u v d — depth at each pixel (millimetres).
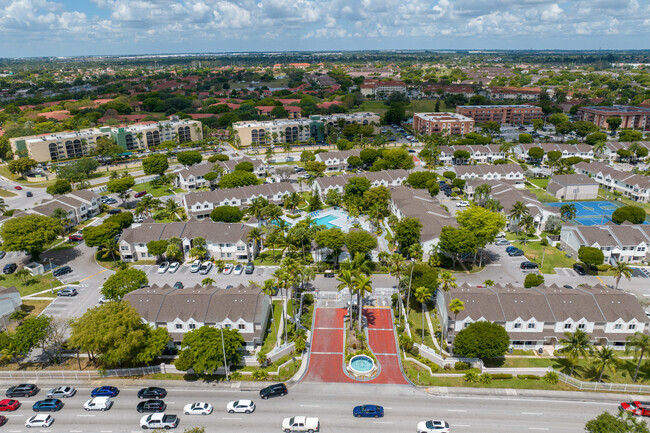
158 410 81250
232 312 98688
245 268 132875
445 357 96188
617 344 97875
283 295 121312
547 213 160250
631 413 78438
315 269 134750
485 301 100188
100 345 86125
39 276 132500
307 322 108250
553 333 97312
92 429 77688
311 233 135625
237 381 89688
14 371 93000
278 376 90750
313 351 98562
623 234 137250
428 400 83875
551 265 135000
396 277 120875
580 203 187875
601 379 88750
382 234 157375
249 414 80562
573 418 78750
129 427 78062
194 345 88625
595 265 131625
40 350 100938
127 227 159875
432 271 113750
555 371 90062
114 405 83500
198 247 138750
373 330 105875
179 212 180875
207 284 115250
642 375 90438
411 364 94000
